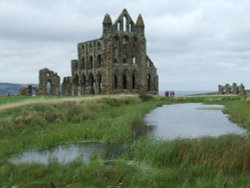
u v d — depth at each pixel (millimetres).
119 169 20125
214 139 23219
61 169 20078
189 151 21906
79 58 133375
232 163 20172
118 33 122938
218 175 18750
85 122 39500
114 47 122812
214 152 21438
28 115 37656
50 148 28656
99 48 123750
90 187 17562
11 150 26547
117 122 38656
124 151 26953
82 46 132250
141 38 126188
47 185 17891
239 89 135750
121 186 17609
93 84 129125
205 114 60094
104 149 28141
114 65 122000
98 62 124750
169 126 43344
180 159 21750
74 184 17953
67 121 40562
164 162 21734
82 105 48094
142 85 126312
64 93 138000
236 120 47438
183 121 48969
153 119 51688
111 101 70312
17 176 18906
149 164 21797
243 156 20453
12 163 21625
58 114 40969
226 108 69188
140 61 126125
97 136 32750
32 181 18484
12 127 33969
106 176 19031
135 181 18281
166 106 84000
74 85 135625
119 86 123000
